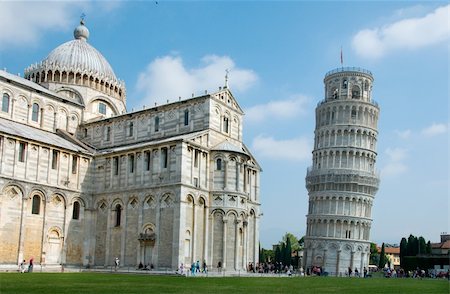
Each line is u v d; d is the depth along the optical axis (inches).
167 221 2842.0
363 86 5629.9
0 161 2723.9
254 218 3518.7
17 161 2822.3
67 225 3070.9
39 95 3523.6
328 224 5231.3
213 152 3088.1
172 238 2787.9
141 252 2918.3
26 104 3427.7
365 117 5482.3
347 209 5246.1
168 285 1562.5
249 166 3508.9
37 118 3501.5
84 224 3189.0
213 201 3019.2
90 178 3262.8
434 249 6978.4
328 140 5472.4
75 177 3174.2
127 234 3029.0
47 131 3533.5
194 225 2878.9
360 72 5625.0
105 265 3088.1
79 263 3127.5
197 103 3230.8
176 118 3321.9
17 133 2842.0
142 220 2965.1
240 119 3484.3
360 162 5383.9
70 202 3110.2
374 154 5511.8
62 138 3479.3
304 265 5319.9
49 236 2965.1
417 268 4899.1
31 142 2906.0
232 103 3417.8
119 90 4156.0
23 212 2810.0
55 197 3029.0
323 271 4763.8
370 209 5383.9
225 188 3048.7
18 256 2763.3
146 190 2974.9
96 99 3946.9
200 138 3038.9
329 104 5526.6
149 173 3002.0
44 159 2989.7
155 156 2999.5
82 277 1987.0
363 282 2379.4
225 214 3009.4
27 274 2186.3
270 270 3823.8
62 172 3093.0
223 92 3312.0
